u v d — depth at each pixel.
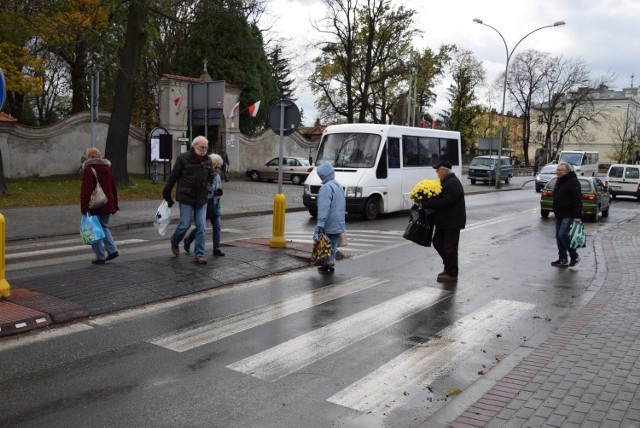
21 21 19.45
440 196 8.69
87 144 25.98
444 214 8.74
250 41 38.69
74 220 14.63
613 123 95.19
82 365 4.97
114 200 8.59
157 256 9.44
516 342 5.94
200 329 6.05
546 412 4.03
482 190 34.44
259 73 40.78
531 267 10.25
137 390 4.49
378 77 40.38
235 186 27.06
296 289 7.93
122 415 4.05
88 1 23.06
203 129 34.91
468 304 7.47
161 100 28.75
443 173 8.73
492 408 4.11
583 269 10.14
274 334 5.98
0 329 5.59
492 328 6.43
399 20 37.62
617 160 81.56
